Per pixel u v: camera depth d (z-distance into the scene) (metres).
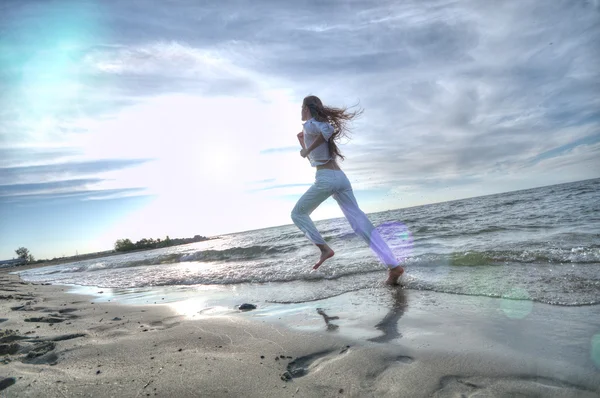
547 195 20.08
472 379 1.59
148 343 2.43
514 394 1.44
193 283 5.76
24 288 7.51
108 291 5.95
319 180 3.63
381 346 2.07
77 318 3.55
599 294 2.64
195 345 2.34
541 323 2.20
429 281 3.61
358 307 3.03
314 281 4.52
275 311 3.21
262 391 1.62
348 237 9.84
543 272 3.48
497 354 1.82
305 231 3.74
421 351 1.95
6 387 1.72
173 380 1.76
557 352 1.78
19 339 2.70
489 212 13.30
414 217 15.29
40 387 1.71
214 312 3.42
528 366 1.66
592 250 4.05
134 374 1.85
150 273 8.09
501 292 2.96
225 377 1.78
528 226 7.59
